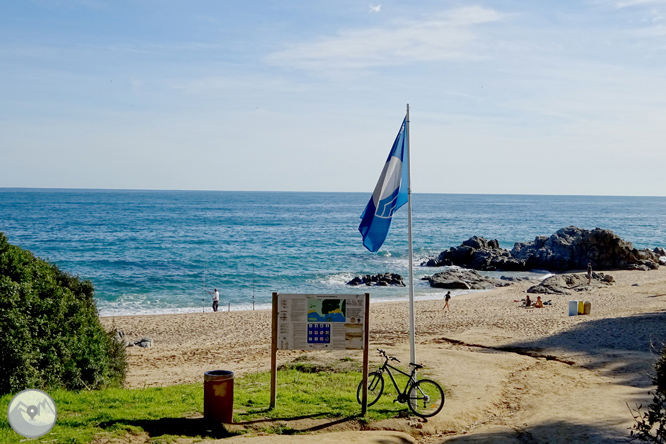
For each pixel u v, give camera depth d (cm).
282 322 1058
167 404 1051
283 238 8788
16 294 1109
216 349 2262
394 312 3291
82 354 1214
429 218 14975
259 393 1204
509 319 2814
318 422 1006
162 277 4881
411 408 1092
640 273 5541
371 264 6178
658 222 14425
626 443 906
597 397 1262
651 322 2445
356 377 1430
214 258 6194
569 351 1892
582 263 6009
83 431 840
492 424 1083
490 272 5900
